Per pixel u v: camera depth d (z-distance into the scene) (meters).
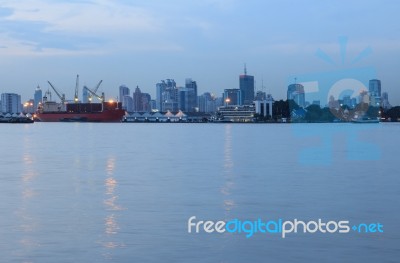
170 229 27.08
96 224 28.16
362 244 24.47
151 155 77.75
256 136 154.50
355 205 33.56
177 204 34.06
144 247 23.92
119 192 39.50
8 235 25.81
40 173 52.94
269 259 22.36
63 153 82.88
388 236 25.77
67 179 47.78
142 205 33.78
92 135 165.12
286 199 36.03
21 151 88.31
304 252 23.34
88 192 39.53
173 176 49.88
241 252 23.30
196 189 41.03
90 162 65.94
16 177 49.47
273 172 53.16
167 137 149.00
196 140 128.75
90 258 22.38
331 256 22.77
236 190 40.38
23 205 33.78
